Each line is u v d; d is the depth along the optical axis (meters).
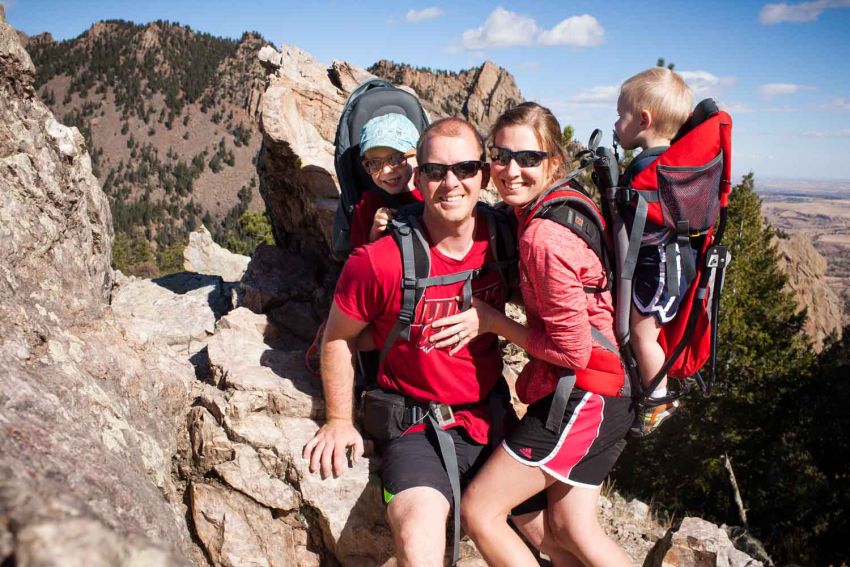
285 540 3.17
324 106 5.90
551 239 2.33
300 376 3.68
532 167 2.51
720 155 2.45
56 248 3.13
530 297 2.53
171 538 2.12
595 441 2.60
